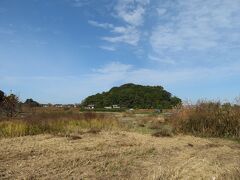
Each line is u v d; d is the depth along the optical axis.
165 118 29.28
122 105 89.56
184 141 17.19
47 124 20.62
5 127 18.44
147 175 10.17
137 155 13.05
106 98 92.94
